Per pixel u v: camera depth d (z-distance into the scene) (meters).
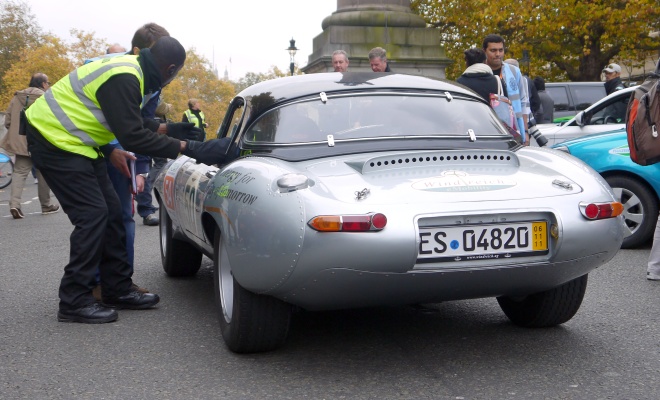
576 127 10.38
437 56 20.64
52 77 68.19
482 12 27.19
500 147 4.48
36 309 5.58
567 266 3.81
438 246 3.60
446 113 4.62
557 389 3.61
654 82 6.02
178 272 6.72
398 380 3.78
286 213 3.58
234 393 3.65
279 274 3.62
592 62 28.80
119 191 5.75
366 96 4.61
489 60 7.84
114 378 3.94
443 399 3.50
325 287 3.60
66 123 4.96
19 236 9.99
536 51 28.70
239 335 4.09
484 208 3.62
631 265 6.90
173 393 3.68
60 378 3.96
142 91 4.95
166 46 4.96
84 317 5.13
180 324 5.06
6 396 3.69
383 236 3.47
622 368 3.91
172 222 6.20
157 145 4.77
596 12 26.03
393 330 4.75
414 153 3.96
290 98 4.57
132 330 4.92
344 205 3.52
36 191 19.09
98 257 5.20
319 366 4.04
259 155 4.32
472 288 3.77
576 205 3.78
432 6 30.66
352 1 20.67
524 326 4.76
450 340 4.49
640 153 6.00
